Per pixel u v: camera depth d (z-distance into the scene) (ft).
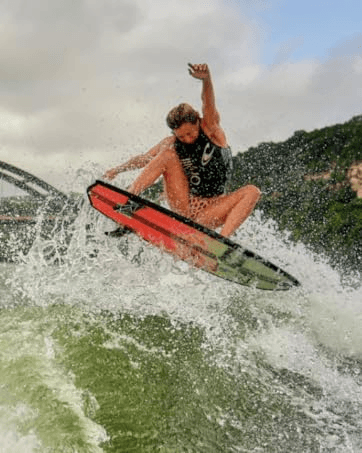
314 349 15.64
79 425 9.98
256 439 10.37
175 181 16.12
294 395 12.49
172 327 16.19
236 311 18.30
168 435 10.08
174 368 13.08
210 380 12.66
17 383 11.44
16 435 9.62
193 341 15.23
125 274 19.40
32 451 9.14
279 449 10.09
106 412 10.62
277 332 16.66
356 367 14.62
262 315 18.22
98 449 9.29
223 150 15.89
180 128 14.98
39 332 14.64
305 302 20.40
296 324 17.67
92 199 16.78
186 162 15.80
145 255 18.75
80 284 19.76
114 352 13.57
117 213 16.29
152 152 16.84
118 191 15.94
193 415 10.95
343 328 17.62
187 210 16.58
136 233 16.52
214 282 19.95
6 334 14.20
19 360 12.58
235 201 16.19
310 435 10.71
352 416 11.68
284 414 11.50
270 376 13.41
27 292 18.69
